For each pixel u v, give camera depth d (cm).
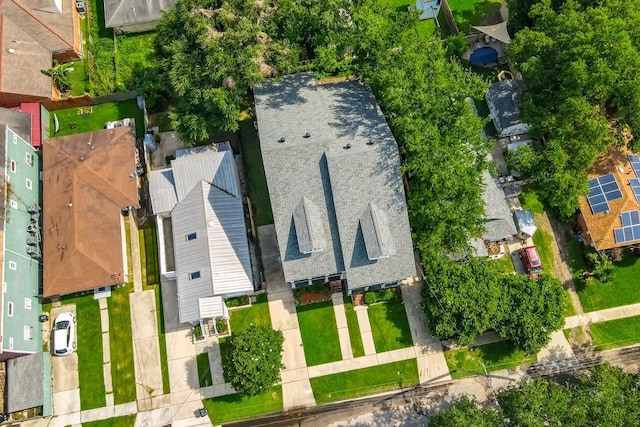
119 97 5103
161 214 4578
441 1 5625
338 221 3997
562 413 3528
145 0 5312
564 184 4122
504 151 5016
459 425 3562
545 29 4519
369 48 4350
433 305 4234
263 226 4744
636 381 3831
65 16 5197
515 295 4247
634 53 3947
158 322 4438
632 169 4656
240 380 3934
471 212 4103
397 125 4172
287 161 4028
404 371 4366
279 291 4538
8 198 4209
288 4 4459
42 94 4884
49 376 4250
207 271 4219
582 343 4500
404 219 4072
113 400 4244
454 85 4272
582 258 4728
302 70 4597
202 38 4309
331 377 4338
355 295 4488
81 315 4450
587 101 4219
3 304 3897
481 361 4406
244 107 5081
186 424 4197
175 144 4997
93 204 4462
